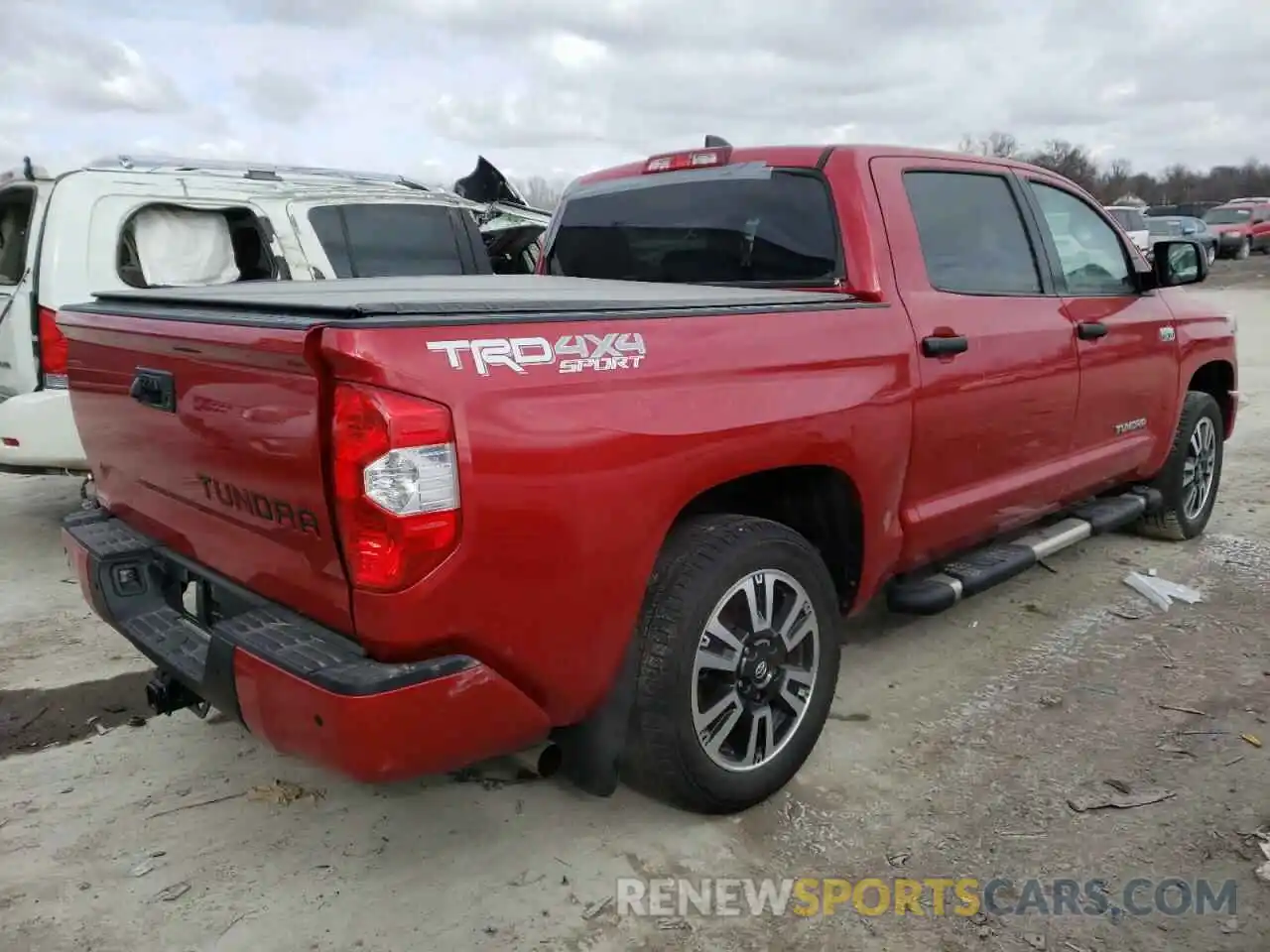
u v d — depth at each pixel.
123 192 5.72
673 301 2.79
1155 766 3.35
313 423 2.18
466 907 2.68
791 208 3.62
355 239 6.89
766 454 2.87
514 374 2.30
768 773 3.06
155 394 2.70
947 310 3.59
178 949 2.54
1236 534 5.86
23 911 2.66
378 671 2.21
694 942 2.56
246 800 3.19
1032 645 4.34
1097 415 4.52
